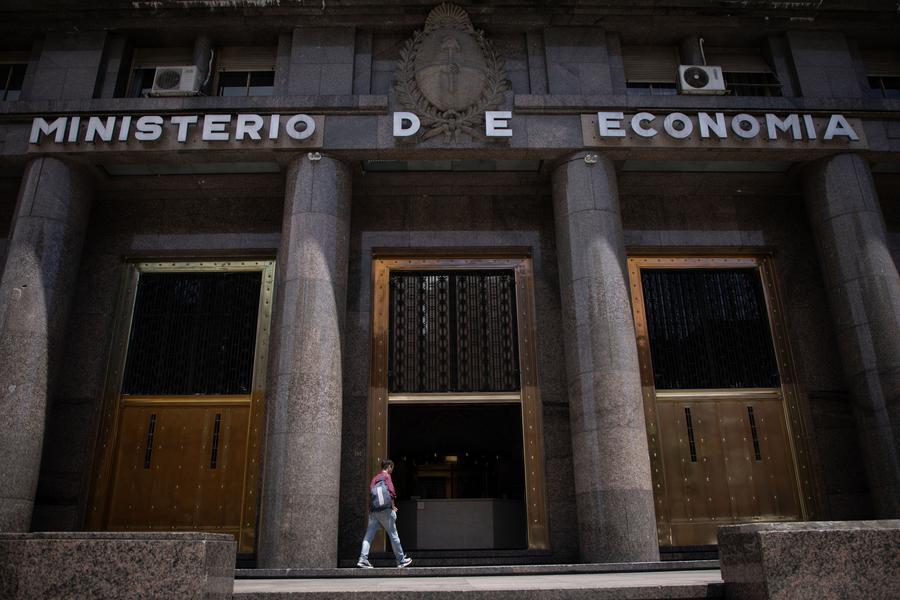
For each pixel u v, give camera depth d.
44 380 10.86
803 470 12.10
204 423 12.33
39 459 10.61
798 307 13.07
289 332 10.77
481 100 12.32
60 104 12.08
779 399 12.66
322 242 11.32
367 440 11.98
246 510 11.73
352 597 4.98
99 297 12.89
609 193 11.83
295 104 12.11
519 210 13.59
